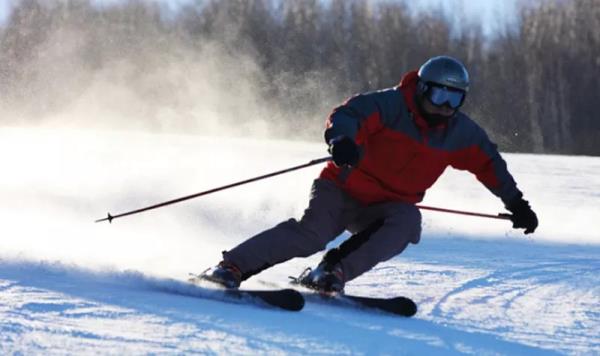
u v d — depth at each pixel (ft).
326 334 22.98
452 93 26.48
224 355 19.98
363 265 27.48
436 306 29.17
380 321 25.63
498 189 29.37
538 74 247.29
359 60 241.14
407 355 21.45
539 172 104.99
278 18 234.58
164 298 26.09
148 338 21.04
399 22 247.50
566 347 24.13
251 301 26.09
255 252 27.63
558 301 31.73
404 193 28.40
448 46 249.14
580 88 244.83
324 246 28.35
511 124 245.65
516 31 249.34
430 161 27.91
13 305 23.73
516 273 37.68
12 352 19.10
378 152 27.66
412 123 27.32
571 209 68.59
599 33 246.06
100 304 24.52
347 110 26.63
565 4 249.55
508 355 22.49
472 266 39.01
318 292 27.63
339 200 28.50
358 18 243.19
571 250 47.09
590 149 241.35
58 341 20.26
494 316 28.14
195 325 22.76
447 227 55.26
